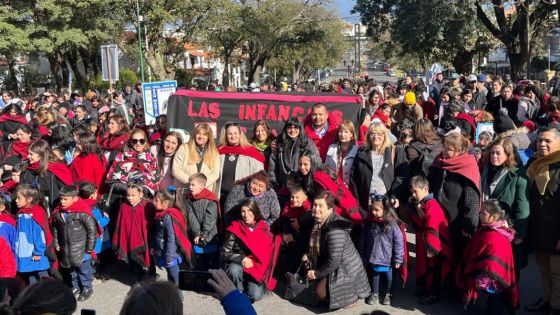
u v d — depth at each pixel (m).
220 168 6.48
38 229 5.73
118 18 30.95
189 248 5.84
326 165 6.25
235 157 6.45
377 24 34.34
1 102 16.20
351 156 6.45
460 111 8.16
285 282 6.24
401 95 13.38
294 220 5.96
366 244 5.68
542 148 4.95
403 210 5.96
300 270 5.82
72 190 5.79
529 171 5.10
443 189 5.54
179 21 33.66
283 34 45.16
